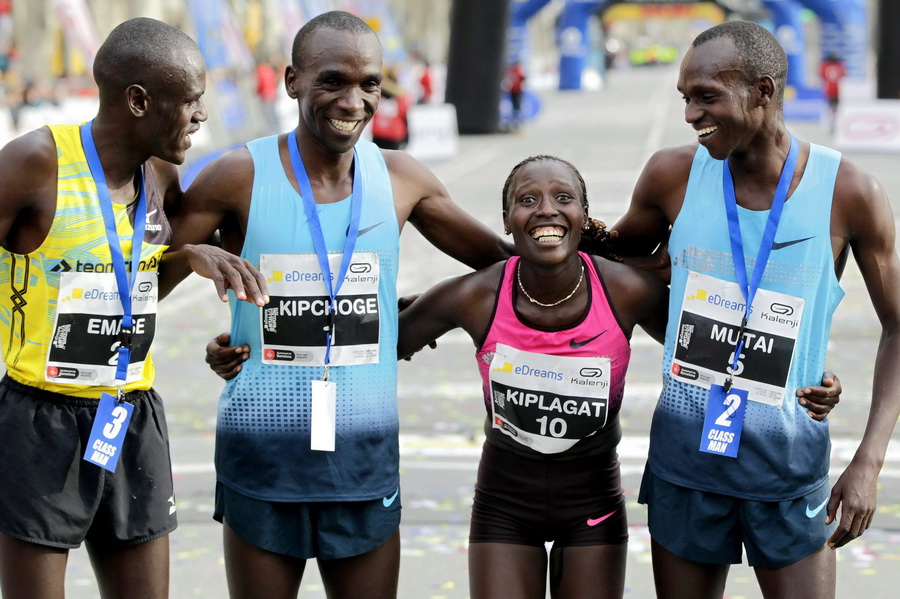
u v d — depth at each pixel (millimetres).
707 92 10797
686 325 11492
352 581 12086
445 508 19359
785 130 11336
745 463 11305
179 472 21125
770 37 10906
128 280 10969
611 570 12188
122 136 10797
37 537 10797
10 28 128500
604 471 12312
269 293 11625
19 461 10828
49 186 10664
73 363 10844
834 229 11250
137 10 123188
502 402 12086
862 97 94562
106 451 10906
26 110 71938
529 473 12195
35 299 10789
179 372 28422
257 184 11688
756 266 11180
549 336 11781
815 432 11531
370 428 11844
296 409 11703
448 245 12766
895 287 11453
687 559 11688
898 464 21250
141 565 11414
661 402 11820
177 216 11844
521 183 11656
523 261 11922
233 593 12164
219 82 61906
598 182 60656
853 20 122938
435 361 29594
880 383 11391
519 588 11984
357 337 11703
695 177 11594
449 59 97375
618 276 11938
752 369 11250
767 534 11383
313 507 11820
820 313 11375
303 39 11320
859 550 17625
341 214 11695
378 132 65438
